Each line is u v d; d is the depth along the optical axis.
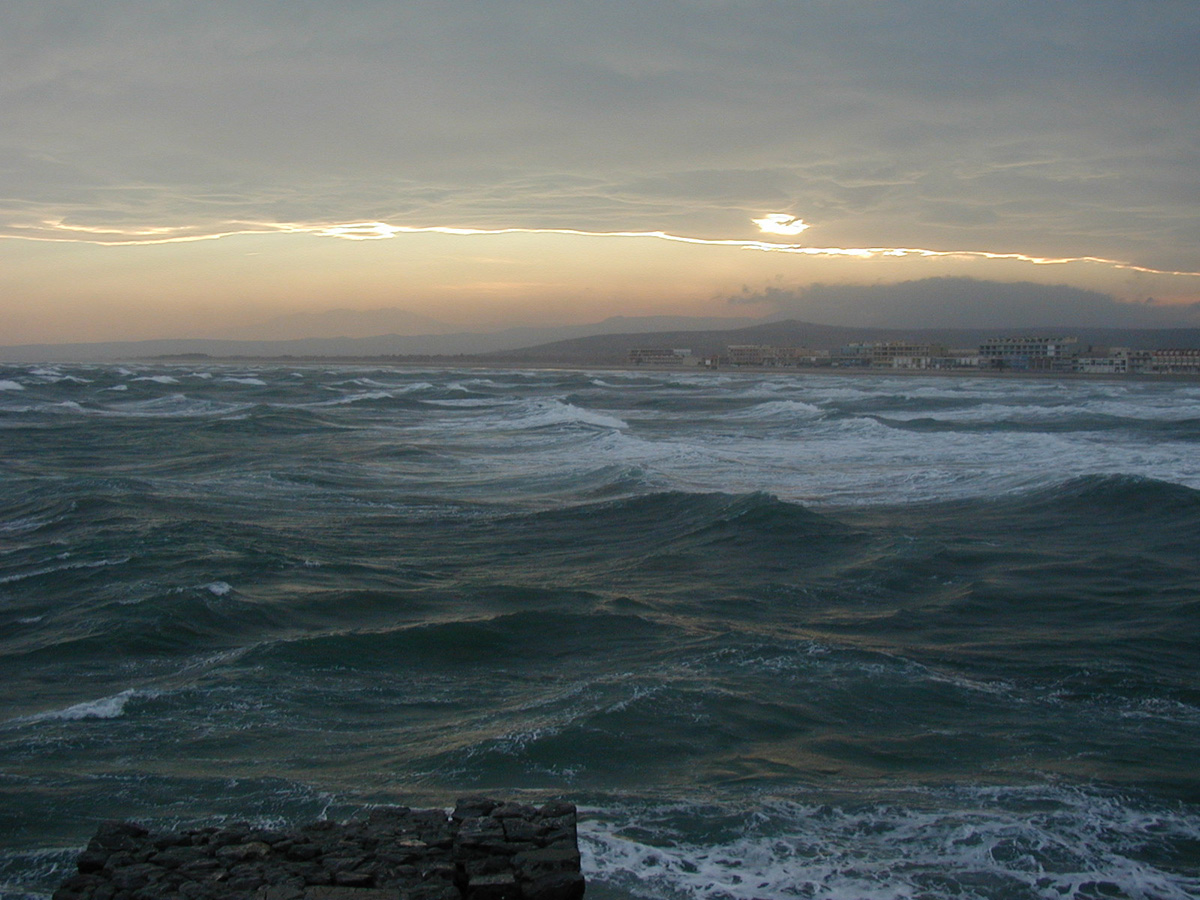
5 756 10.68
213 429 51.09
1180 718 12.11
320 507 27.75
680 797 9.56
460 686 13.34
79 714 11.98
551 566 20.88
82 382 101.19
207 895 6.28
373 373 167.12
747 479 33.28
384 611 17.12
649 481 31.02
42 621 16.30
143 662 14.30
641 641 15.15
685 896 7.74
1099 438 45.94
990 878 8.13
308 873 6.61
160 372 155.62
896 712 12.15
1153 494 26.25
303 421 56.84
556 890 6.49
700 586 18.92
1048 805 9.55
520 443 45.00
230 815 9.17
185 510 26.50
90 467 36.56
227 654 14.50
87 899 6.32
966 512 26.61
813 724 11.67
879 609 17.31
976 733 11.51
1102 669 13.88
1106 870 8.30
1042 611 17.06
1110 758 10.79
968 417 60.69
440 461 38.53
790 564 20.62
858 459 38.44
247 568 19.31
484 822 7.37
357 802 9.37
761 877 8.05
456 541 23.42
